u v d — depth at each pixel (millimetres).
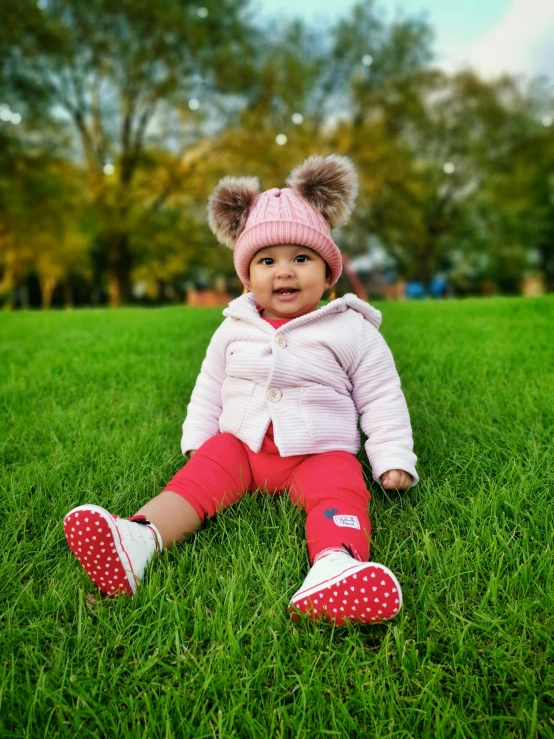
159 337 4672
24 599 1262
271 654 1090
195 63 19406
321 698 992
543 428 2094
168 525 1464
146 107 20250
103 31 18656
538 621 1164
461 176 24750
